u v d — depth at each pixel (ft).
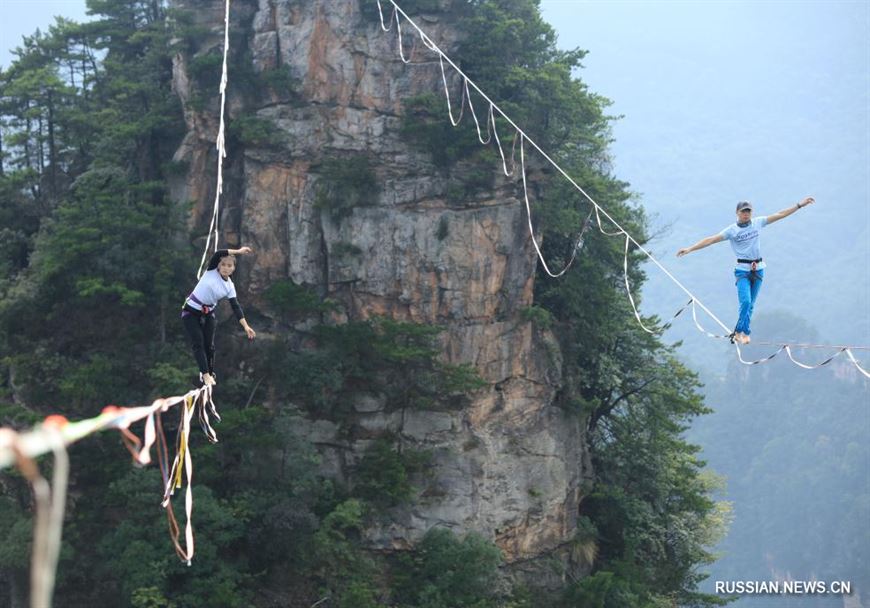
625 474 232.53
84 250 202.49
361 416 209.97
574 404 222.48
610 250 225.97
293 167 222.07
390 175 221.05
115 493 187.93
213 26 230.27
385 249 218.18
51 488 189.88
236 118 222.28
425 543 201.05
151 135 231.50
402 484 200.85
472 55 223.30
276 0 227.20
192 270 213.46
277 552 190.08
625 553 219.20
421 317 216.74
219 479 195.83
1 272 224.33
